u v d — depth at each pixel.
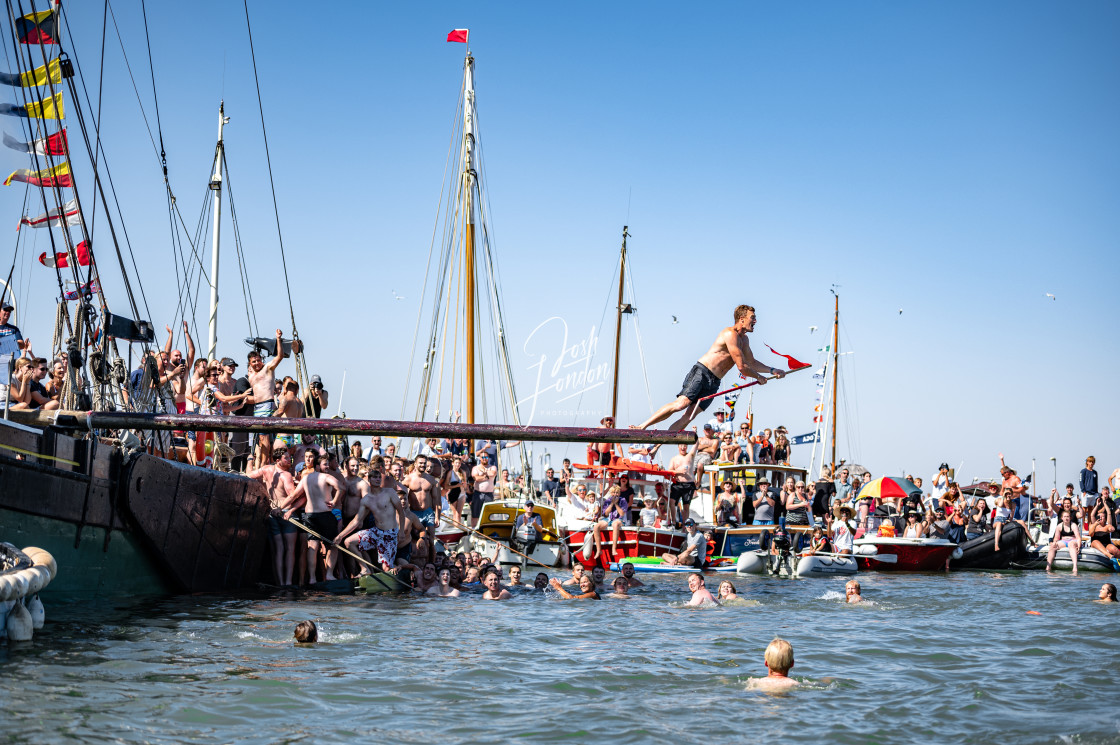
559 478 32.12
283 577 17.58
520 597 18.16
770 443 29.50
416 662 10.39
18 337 15.32
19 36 14.05
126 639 10.91
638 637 12.84
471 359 31.58
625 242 39.62
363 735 7.42
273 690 8.71
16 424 11.63
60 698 8.05
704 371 11.85
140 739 7.06
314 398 19.83
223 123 25.91
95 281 14.03
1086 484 31.66
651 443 11.73
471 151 32.25
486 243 32.81
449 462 23.78
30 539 11.77
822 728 7.96
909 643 12.62
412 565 18.47
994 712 8.59
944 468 35.91
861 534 31.89
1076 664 11.08
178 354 18.48
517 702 8.65
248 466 19.25
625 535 26.11
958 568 30.41
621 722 8.01
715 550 27.34
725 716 8.29
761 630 13.79
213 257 25.70
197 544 15.41
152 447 15.24
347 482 18.50
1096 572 28.94
